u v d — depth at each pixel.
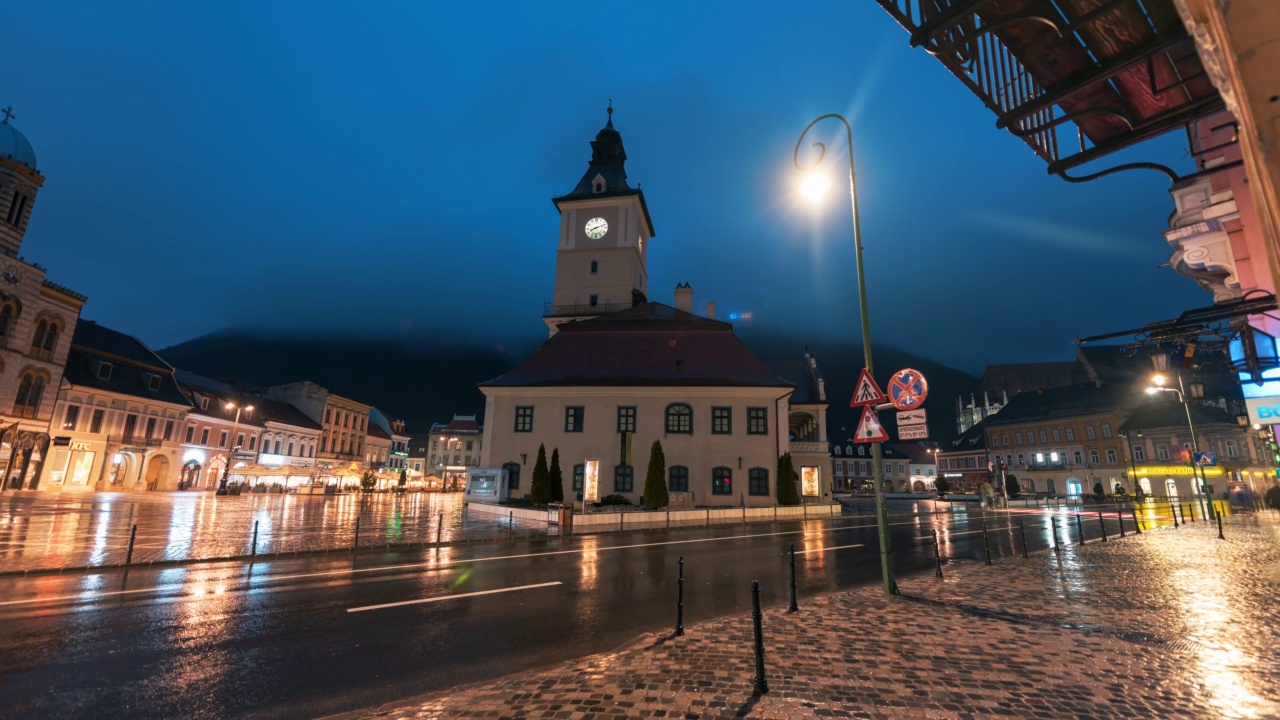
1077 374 104.88
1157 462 61.16
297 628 8.30
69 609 9.11
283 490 59.56
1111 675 6.05
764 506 33.34
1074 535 21.41
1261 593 10.16
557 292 51.16
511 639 7.93
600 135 55.56
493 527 23.42
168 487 51.66
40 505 27.88
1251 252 6.93
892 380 10.42
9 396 38.72
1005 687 5.70
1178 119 3.87
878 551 17.25
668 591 11.16
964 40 3.50
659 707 5.21
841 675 6.03
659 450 30.67
